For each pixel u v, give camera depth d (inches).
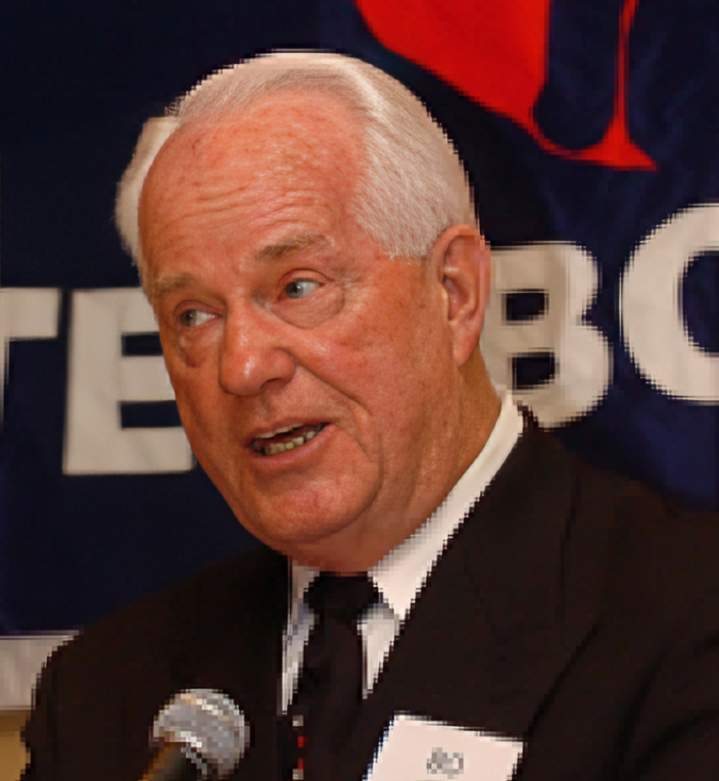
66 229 181.3
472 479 113.3
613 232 169.5
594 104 170.9
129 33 181.8
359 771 98.8
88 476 178.9
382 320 104.8
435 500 111.1
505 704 98.8
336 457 104.7
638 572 103.8
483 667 101.7
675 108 169.3
